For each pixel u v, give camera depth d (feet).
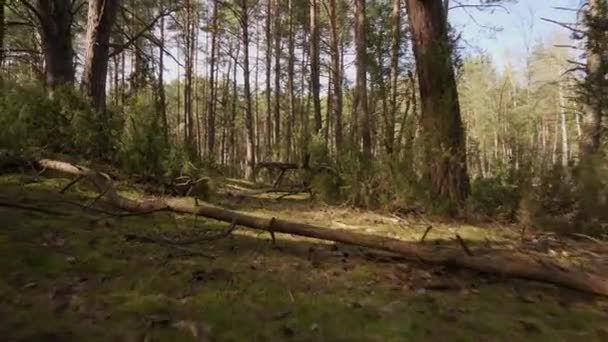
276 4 75.41
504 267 9.88
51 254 9.70
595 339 7.47
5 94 20.36
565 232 15.56
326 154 21.30
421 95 18.52
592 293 9.12
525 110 112.78
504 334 7.54
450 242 13.58
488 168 22.33
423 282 9.81
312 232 11.69
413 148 18.10
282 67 86.02
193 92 107.96
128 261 9.78
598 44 23.29
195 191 18.74
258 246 11.82
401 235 14.24
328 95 73.72
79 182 17.03
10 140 17.83
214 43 78.23
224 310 7.82
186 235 12.14
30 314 7.28
